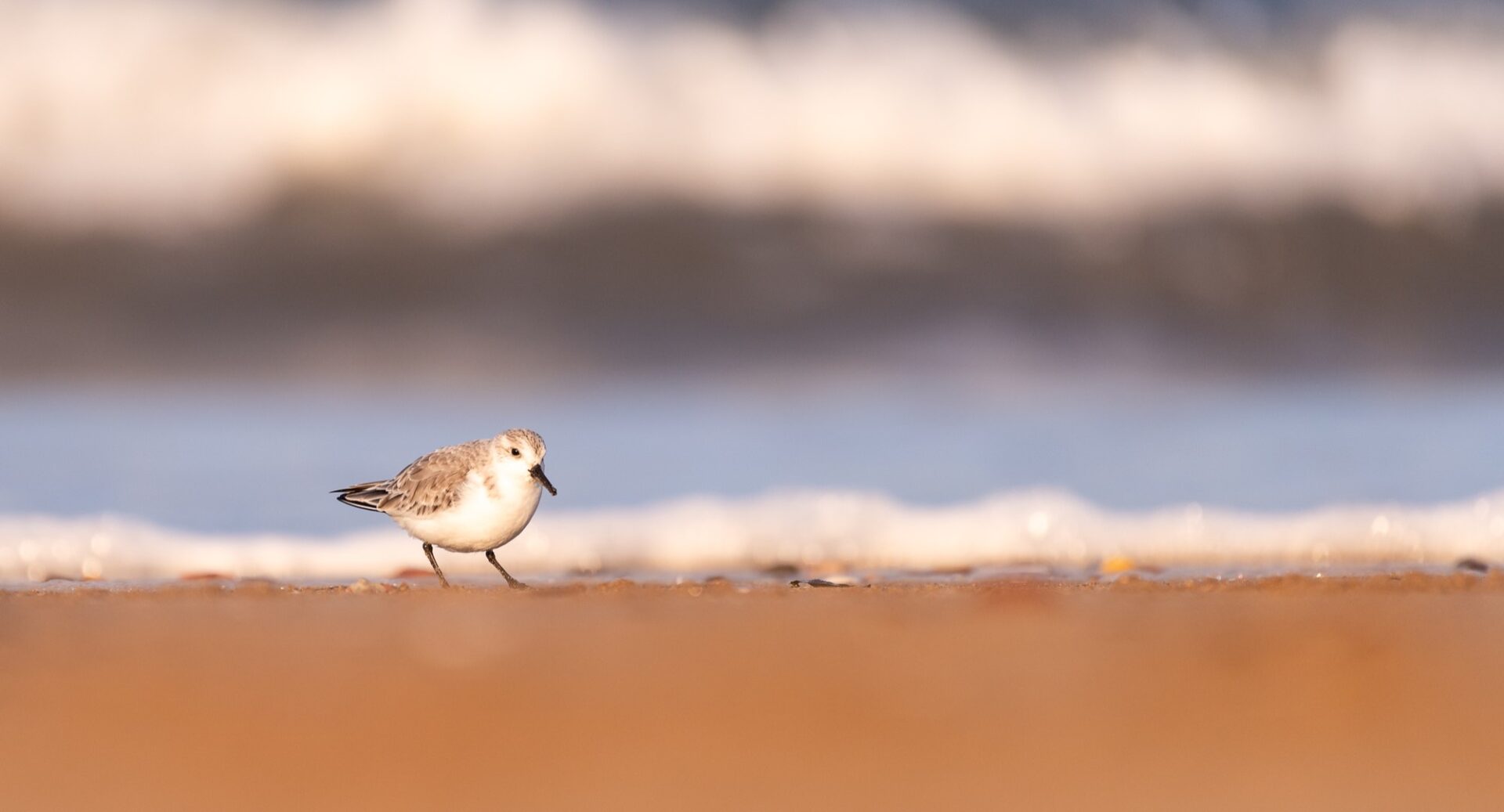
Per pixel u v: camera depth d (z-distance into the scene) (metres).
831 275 21.05
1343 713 4.79
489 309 20.42
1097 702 4.96
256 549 10.78
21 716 4.82
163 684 5.28
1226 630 6.38
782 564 10.88
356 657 5.79
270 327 20.09
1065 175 22.33
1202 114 22.92
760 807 3.84
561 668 5.53
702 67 22.17
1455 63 23.73
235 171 21.39
